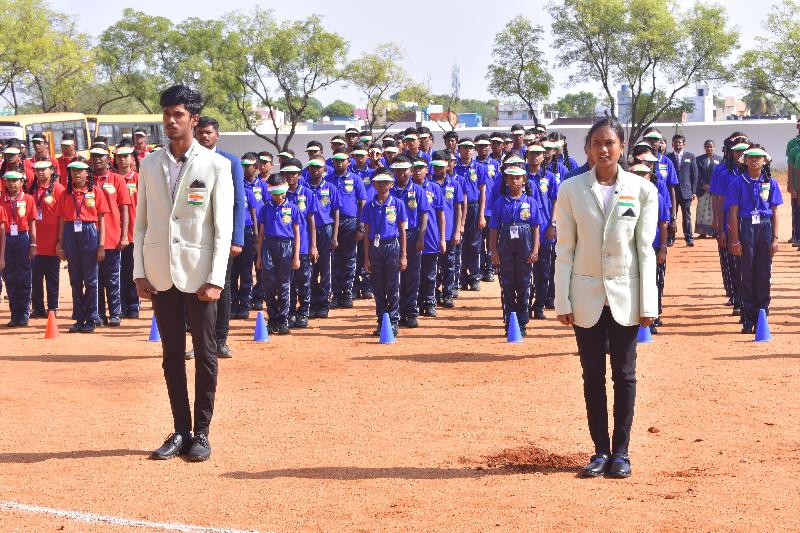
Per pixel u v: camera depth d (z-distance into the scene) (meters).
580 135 74.25
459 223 17.66
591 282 7.45
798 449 8.09
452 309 17.38
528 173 15.52
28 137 42.53
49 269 17.25
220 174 8.12
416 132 19.41
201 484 7.38
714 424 8.98
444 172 17.39
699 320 15.38
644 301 7.41
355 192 17.78
